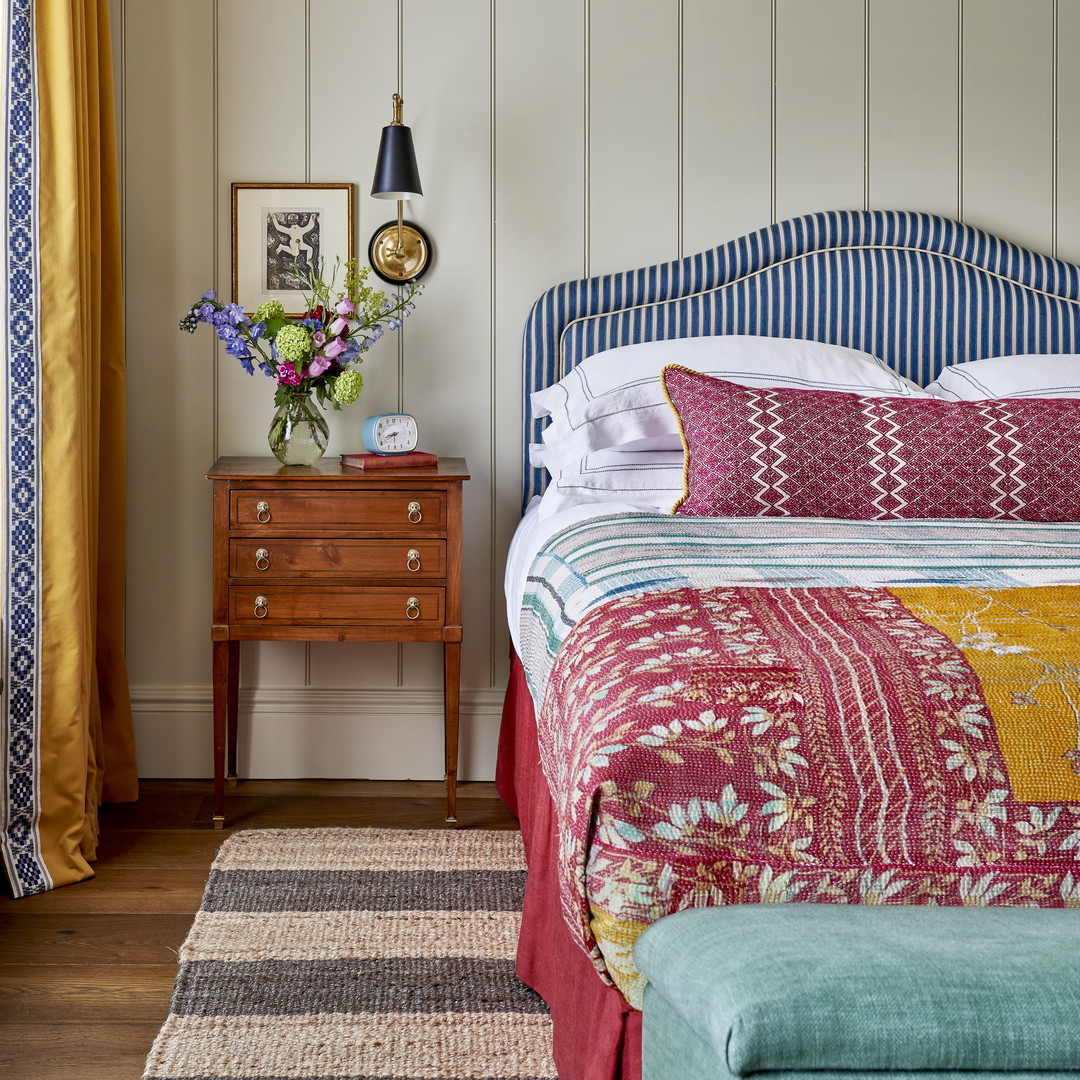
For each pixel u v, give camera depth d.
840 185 3.26
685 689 1.29
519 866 2.66
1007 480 2.40
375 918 2.36
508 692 3.06
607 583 1.78
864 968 0.96
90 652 2.84
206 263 3.21
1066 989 0.94
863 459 2.41
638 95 3.22
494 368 3.28
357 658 3.31
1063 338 3.21
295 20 3.17
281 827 2.91
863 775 1.22
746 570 1.80
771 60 3.23
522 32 3.20
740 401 2.49
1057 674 1.30
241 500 2.82
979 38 3.24
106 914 2.40
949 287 3.20
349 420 3.27
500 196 3.23
